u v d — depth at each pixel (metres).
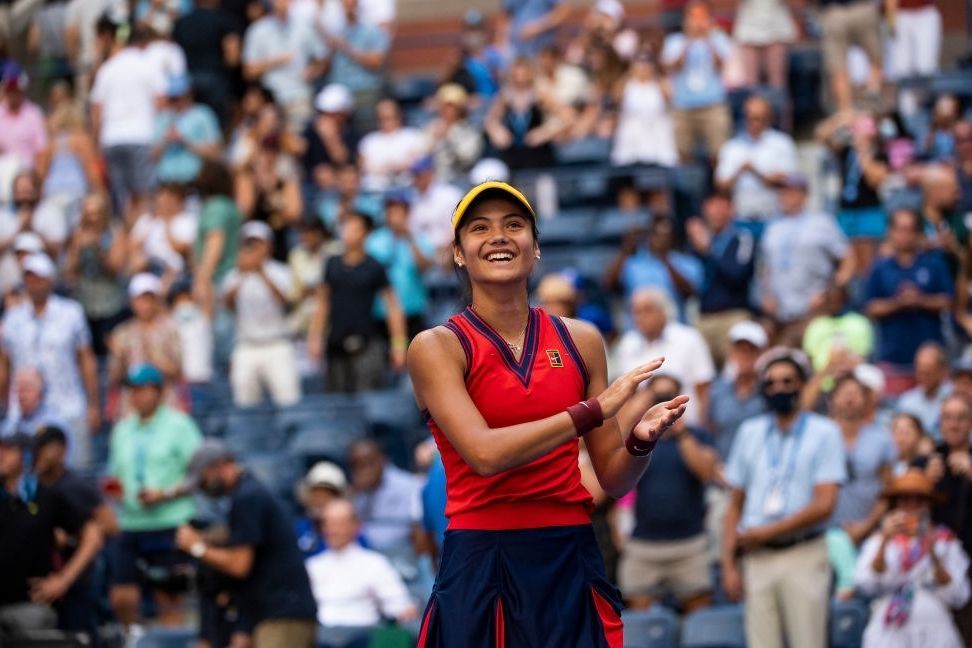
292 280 42.09
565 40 59.16
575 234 45.62
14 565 26.45
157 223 42.41
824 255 38.19
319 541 29.58
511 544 13.71
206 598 26.41
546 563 13.71
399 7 61.81
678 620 27.28
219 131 49.75
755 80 51.12
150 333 36.59
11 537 26.44
